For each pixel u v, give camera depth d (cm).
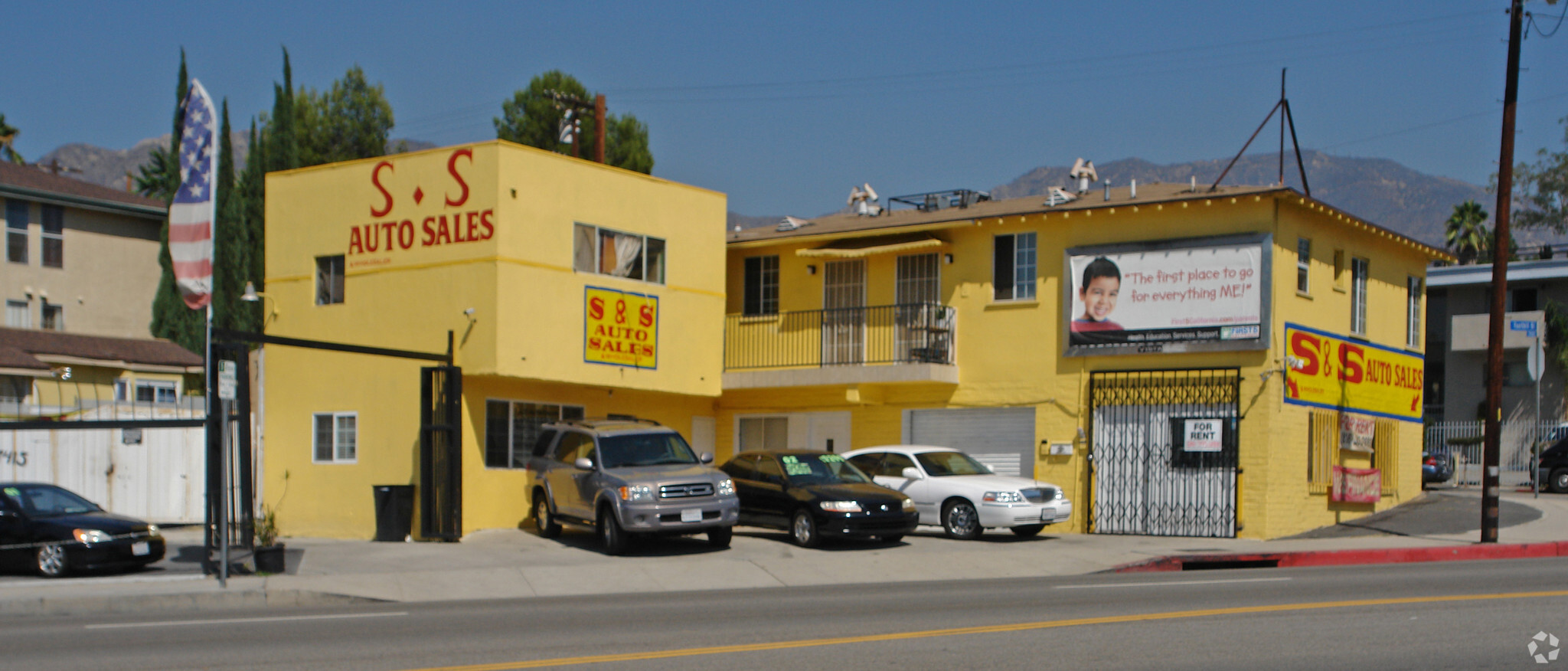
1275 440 2234
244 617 1332
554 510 2111
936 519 2191
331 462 2336
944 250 2611
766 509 2097
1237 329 2248
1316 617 1146
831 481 2108
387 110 5350
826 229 2795
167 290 3959
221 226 4094
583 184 2323
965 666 932
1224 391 2269
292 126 4400
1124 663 931
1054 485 2269
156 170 5694
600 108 3400
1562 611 1170
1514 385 4419
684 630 1147
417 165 2275
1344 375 2464
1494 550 1977
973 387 2553
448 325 2203
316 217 2405
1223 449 2261
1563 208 5606
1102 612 1212
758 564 1805
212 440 1683
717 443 2825
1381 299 2642
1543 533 2167
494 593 1600
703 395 2611
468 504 2198
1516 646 984
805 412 2752
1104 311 2394
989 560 1864
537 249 2227
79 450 2317
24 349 3086
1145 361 2355
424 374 2172
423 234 2256
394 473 2253
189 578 1645
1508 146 2097
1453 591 1341
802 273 2808
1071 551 1966
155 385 3428
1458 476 3319
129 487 2356
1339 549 1970
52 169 5041
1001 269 2550
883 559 1856
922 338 2603
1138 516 2341
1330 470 2394
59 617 1407
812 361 2748
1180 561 1870
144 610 1480
